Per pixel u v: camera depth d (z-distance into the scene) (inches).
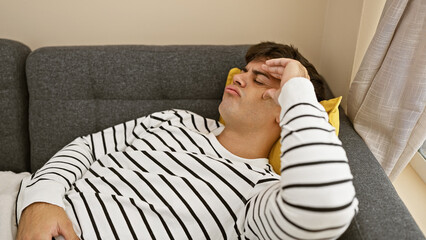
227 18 66.6
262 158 47.8
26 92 57.3
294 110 32.9
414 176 63.2
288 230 31.0
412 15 42.6
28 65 54.5
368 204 38.8
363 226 36.3
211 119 53.4
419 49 43.3
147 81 55.7
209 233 41.3
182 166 44.8
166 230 41.1
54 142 56.4
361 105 50.8
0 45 53.7
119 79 55.4
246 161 47.0
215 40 68.5
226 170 43.6
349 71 55.9
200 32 67.7
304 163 30.3
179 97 57.1
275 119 46.4
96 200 42.9
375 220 36.7
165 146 48.1
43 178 44.7
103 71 55.0
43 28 66.6
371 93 48.6
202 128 52.2
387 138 50.3
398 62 44.9
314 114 32.5
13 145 56.5
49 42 67.9
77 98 55.8
